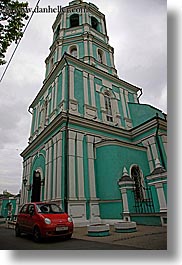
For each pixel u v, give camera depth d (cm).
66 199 1139
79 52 1939
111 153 1306
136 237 700
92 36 2038
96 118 1562
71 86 1555
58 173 1249
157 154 1451
